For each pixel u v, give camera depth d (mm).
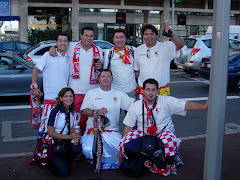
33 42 22125
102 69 4949
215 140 3660
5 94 9125
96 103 4652
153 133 4352
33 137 6301
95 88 4789
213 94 3609
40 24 24281
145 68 4914
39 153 4203
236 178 4242
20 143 5961
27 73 9234
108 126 4625
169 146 4070
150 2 25328
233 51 11680
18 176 4297
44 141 4379
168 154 4055
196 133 6578
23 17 22172
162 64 4887
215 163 3697
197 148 5395
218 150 3676
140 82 5004
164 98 4348
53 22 24547
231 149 5344
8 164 4707
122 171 4434
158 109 4316
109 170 4473
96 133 4477
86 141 4562
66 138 4309
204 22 26938
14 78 9109
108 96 4684
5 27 22219
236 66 10969
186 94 10625
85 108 4676
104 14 24328
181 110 4266
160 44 4934
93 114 4500
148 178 4227
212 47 3607
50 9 24250
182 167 4578
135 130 4395
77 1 23016
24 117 7727
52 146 4230
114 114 4680
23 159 4910
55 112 4359
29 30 22688
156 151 4152
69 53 4980
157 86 4270
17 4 22000
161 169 4312
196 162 4762
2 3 21688
